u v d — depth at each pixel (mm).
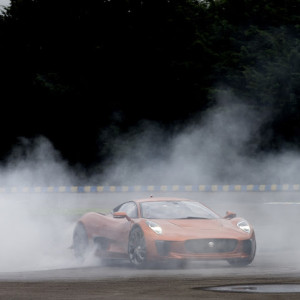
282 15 141375
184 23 140750
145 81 140125
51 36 141875
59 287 24281
